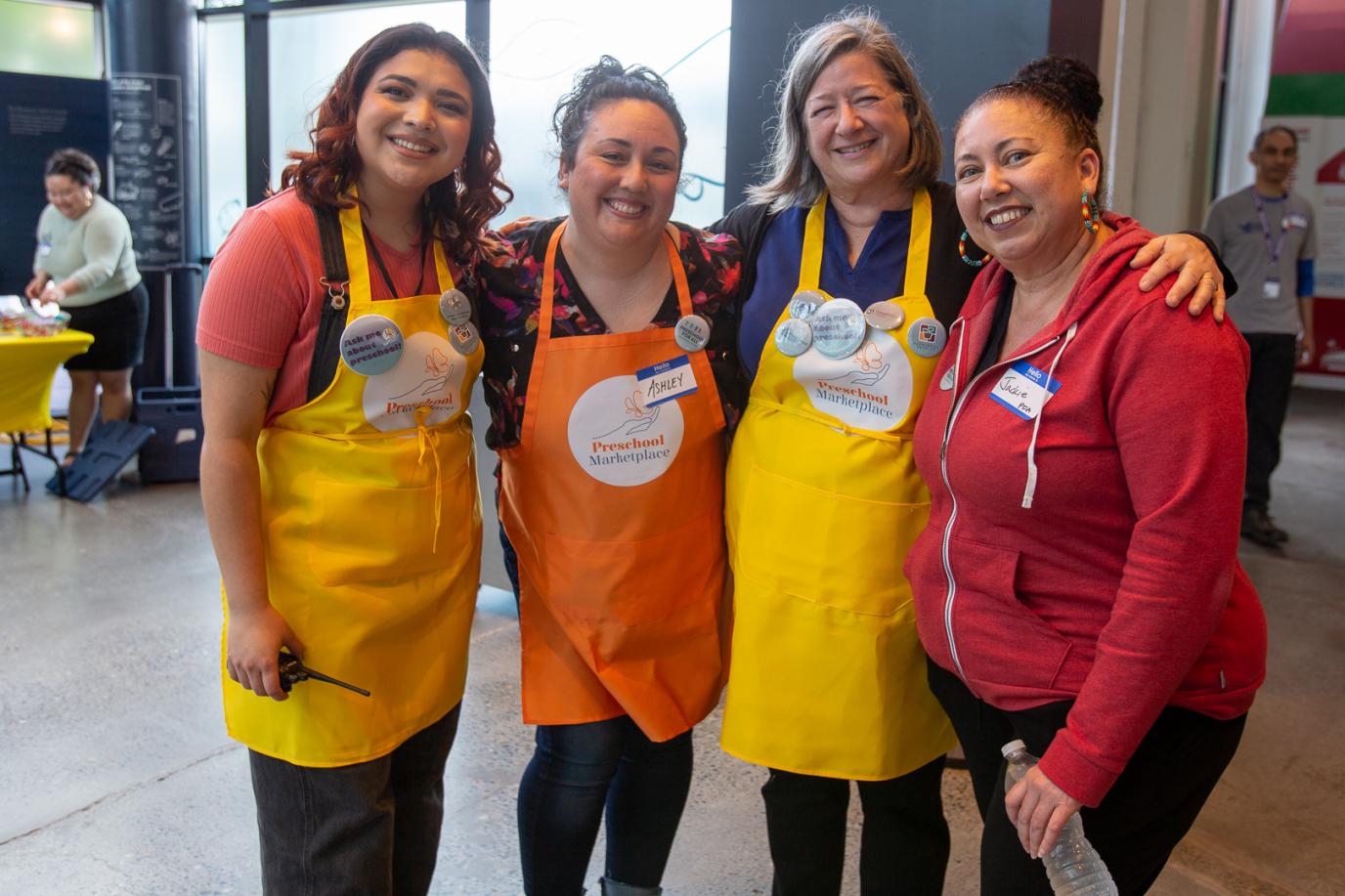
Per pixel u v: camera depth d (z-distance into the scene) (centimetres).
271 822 157
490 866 228
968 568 139
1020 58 247
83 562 425
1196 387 116
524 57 370
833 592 162
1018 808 127
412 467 150
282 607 148
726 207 295
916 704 167
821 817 174
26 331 493
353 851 156
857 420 162
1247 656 131
